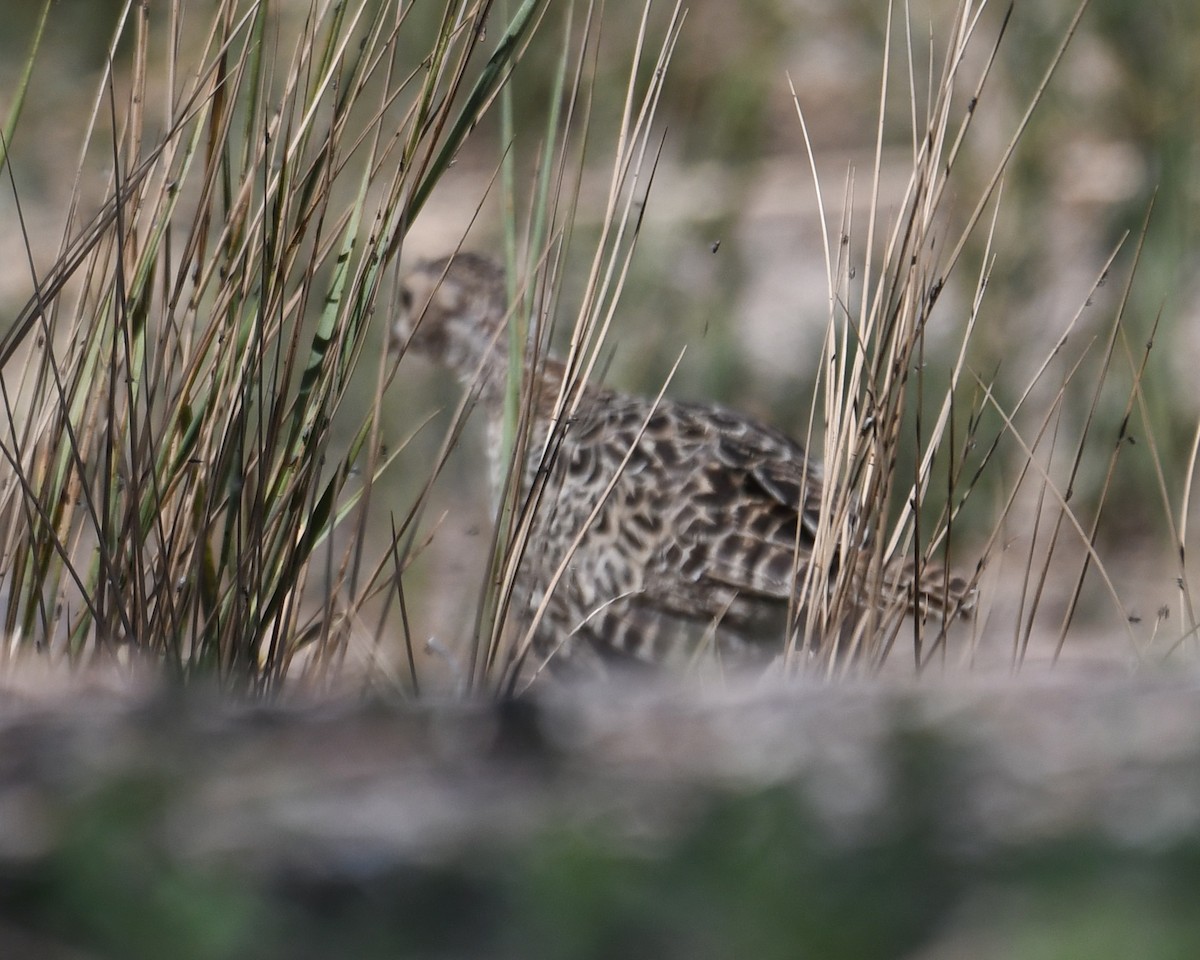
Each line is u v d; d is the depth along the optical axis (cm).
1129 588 1447
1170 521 982
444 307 1425
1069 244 1719
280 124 878
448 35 882
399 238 857
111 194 880
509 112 945
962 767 515
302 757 536
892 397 926
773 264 1880
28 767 535
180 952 431
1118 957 407
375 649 914
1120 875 442
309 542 862
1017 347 1563
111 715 583
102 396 875
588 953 429
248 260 859
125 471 853
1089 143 1772
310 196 870
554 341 1633
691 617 1207
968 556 1454
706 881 454
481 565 1462
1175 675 612
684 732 559
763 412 1689
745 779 518
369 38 875
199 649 835
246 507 864
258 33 870
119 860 464
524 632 1031
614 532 1223
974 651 916
